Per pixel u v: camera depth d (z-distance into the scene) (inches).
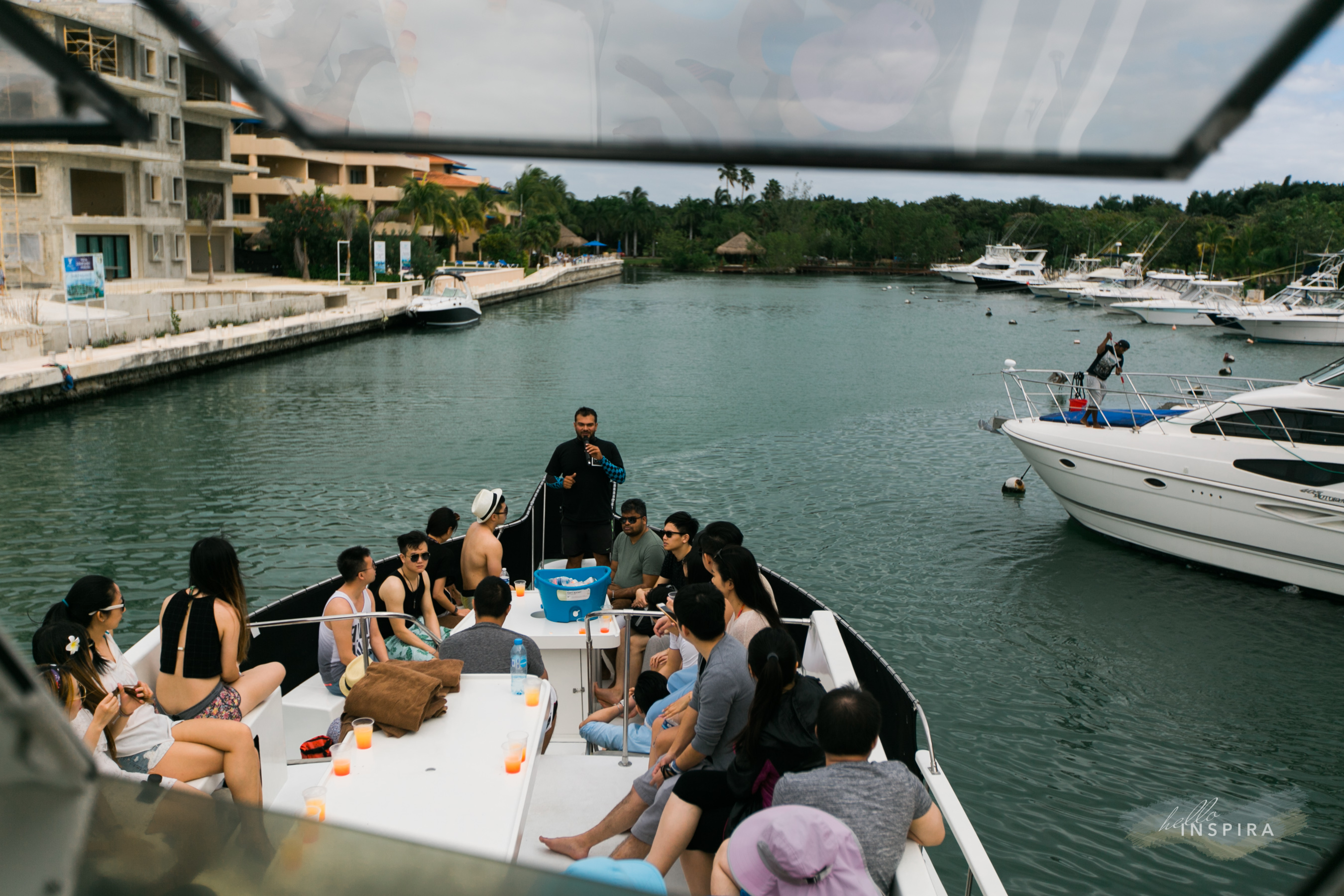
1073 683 386.3
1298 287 1972.2
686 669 192.5
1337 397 482.6
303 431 878.4
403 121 27.7
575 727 229.5
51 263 1498.5
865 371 1339.8
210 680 153.6
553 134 27.3
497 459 774.5
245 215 2420.0
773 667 128.6
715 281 4180.6
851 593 485.1
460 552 296.8
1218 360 1537.9
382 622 245.1
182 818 42.5
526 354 1508.4
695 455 796.0
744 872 104.7
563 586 227.0
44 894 35.8
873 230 5083.7
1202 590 498.9
